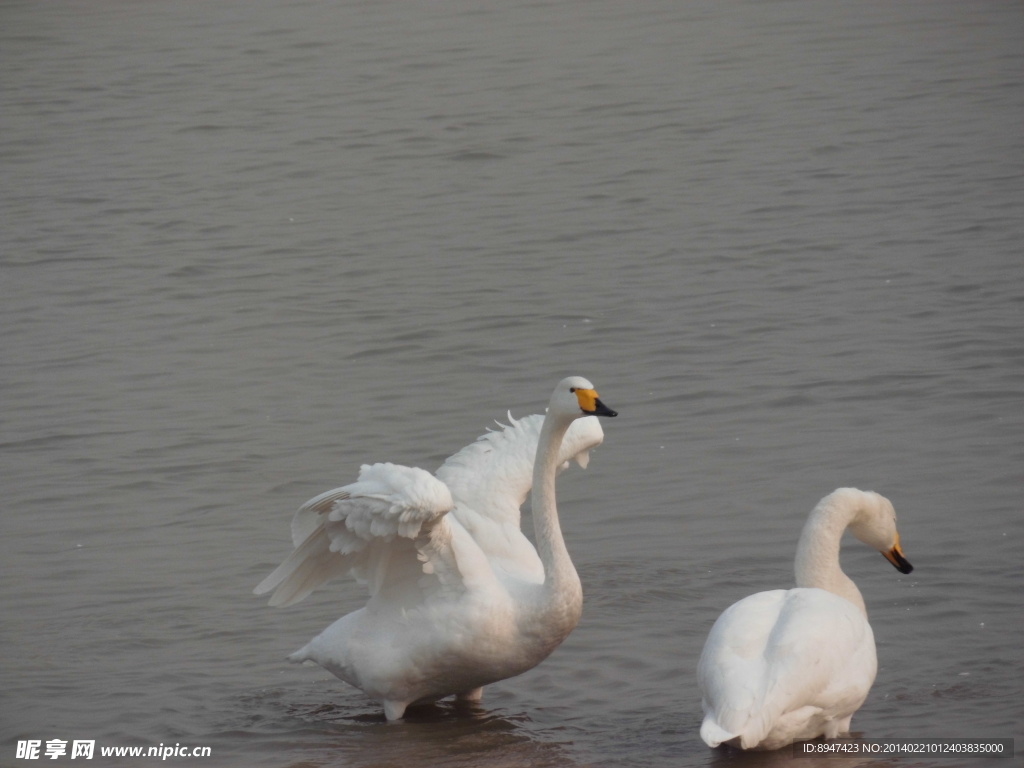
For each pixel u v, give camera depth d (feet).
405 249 75.46
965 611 33.68
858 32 117.80
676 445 48.57
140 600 37.68
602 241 74.74
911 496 42.27
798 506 42.27
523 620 29.76
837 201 78.69
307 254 75.61
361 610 30.89
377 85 110.01
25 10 140.87
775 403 51.83
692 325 61.52
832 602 27.32
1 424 54.29
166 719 30.14
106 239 80.02
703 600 35.60
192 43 126.21
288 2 139.03
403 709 30.42
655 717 29.14
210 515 44.50
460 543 29.96
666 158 89.04
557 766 26.96
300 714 30.55
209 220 82.69
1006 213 74.54
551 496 30.71
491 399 54.24
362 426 52.13
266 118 103.40
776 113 97.19
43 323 66.95
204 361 60.80
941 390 51.67
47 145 100.17
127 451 50.78
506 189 85.20
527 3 133.59
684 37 119.44
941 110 95.45
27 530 43.83
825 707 26.18
